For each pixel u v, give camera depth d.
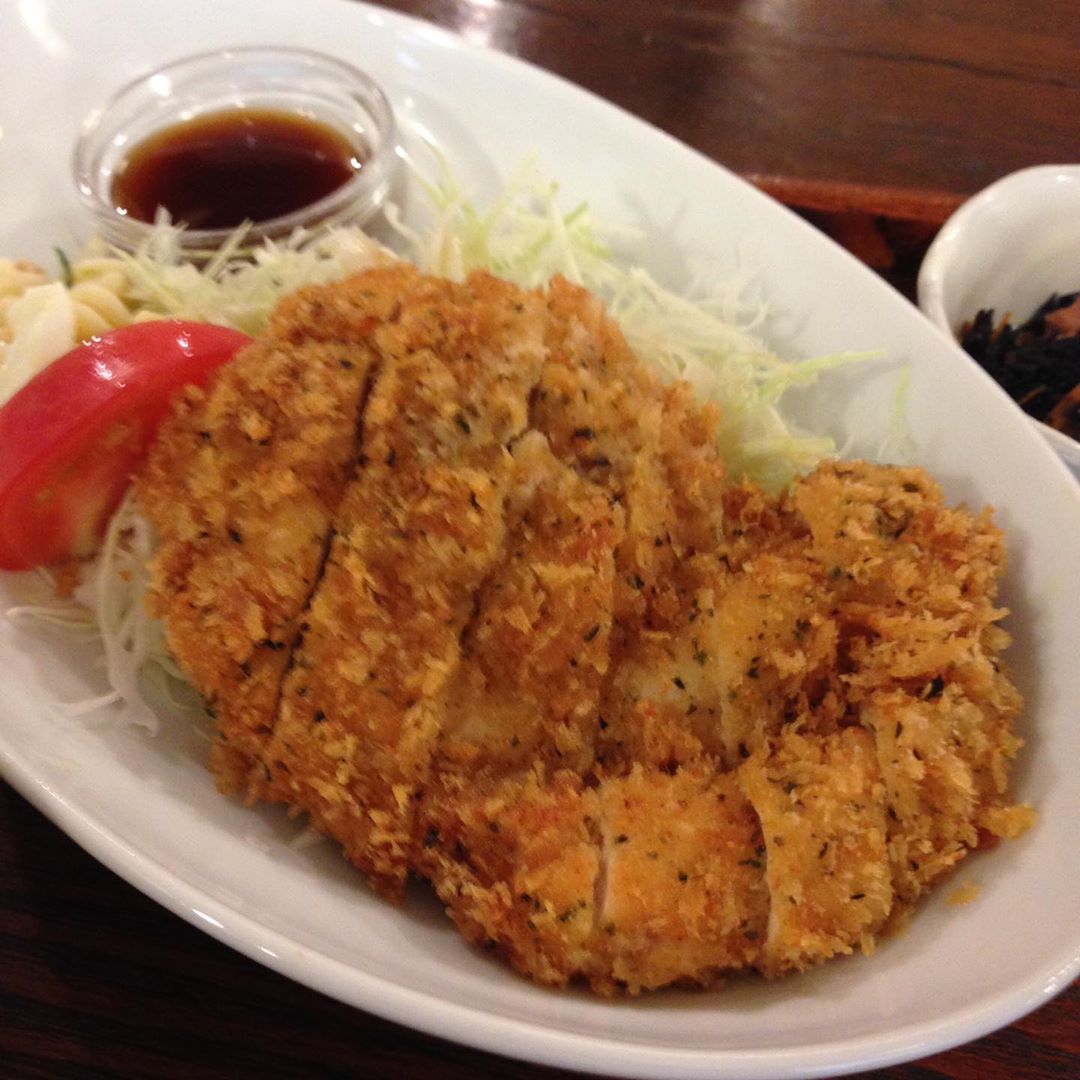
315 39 0.30
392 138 0.29
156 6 0.30
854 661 0.21
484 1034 0.18
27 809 0.22
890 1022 0.18
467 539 0.20
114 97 0.30
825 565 0.22
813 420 0.26
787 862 0.19
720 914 0.19
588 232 0.27
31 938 0.20
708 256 0.27
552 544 0.21
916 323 0.24
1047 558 0.22
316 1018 0.20
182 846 0.19
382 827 0.20
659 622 0.22
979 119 0.31
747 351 0.26
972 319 0.27
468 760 0.20
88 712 0.21
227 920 0.18
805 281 0.26
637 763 0.21
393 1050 0.20
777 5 0.34
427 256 0.27
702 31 0.33
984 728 0.20
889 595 0.21
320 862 0.21
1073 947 0.18
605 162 0.28
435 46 0.29
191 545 0.21
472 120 0.29
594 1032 0.18
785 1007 0.19
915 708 0.20
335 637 0.20
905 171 0.30
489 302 0.22
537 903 0.19
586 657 0.21
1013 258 0.27
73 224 0.29
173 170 0.30
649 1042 0.18
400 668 0.20
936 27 0.33
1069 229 0.27
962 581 0.21
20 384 0.24
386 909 0.20
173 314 0.26
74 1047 0.20
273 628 0.21
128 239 0.28
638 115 0.31
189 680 0.22
